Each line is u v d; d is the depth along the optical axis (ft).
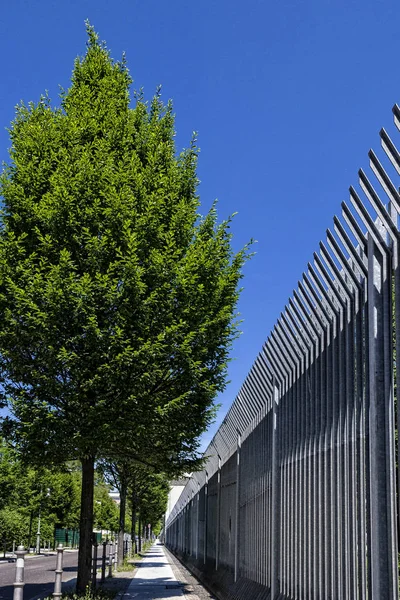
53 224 40.16
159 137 47.34
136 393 39.06
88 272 40.47
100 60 49.44
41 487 186.60
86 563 42.96
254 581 39.29
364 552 20.40
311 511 26.66
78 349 39.55
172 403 40.09
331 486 23.53
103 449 44.47
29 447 40.65
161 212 42.68
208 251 42.98
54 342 38.42
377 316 19.93
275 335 32.94
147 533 310.45
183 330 40.91
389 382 19.24
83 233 39.91
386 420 19.07
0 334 39.01
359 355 21.74
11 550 189.06
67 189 40.86
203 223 45.98
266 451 36.99
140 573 83.51
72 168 41.70
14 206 41.78
